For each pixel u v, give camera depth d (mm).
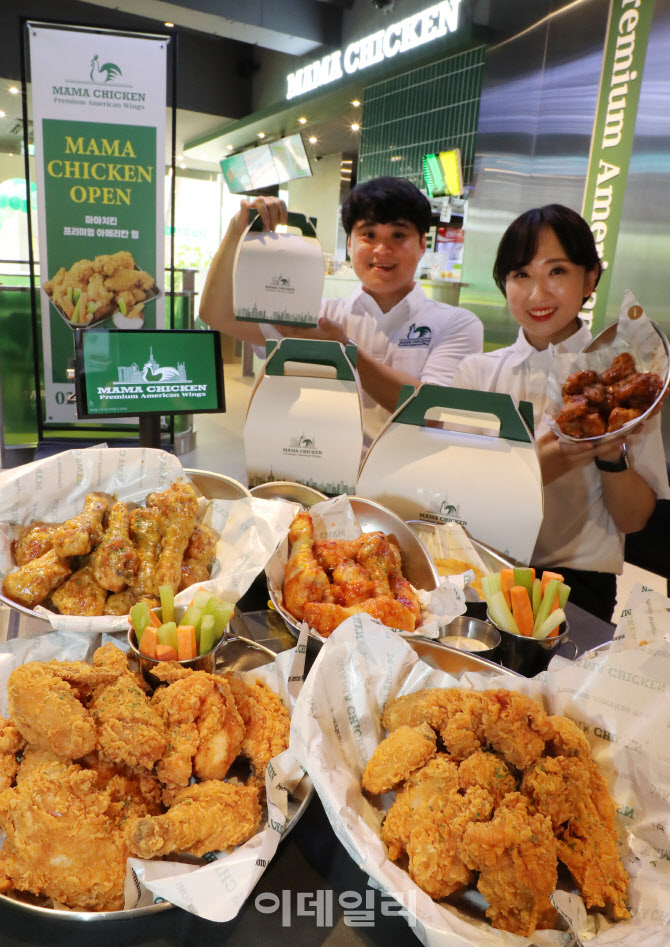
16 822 741
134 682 897
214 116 9203
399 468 1433
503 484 1364
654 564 2416
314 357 1508
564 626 1147
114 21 7766
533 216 1934
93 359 1583
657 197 3820
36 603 1178
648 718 846
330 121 8086
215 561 1334
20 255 9820
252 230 1683
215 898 690
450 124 5914
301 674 969
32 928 706
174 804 820
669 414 3650
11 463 4430
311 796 848
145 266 3436
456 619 1194
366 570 1263
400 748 837
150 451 1422
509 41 5043
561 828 794
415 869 740
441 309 2770
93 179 3250
